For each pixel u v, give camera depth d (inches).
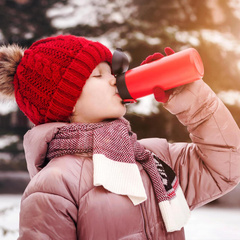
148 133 165.8
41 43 51.2
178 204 46.1
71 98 46.6
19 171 295.7
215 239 157.6
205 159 48.9
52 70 47.3
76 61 46.5
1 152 242.4
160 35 178.2
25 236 38.6
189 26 198.1
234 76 180.9
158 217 44.6
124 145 43.1
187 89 44.8
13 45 53.8
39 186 40.4
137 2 203.0
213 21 203.9
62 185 40.1
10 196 258.5
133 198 41.3
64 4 215.9
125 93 45.3
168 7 198.5
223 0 203.3
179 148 53.5
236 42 191.2
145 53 170.7
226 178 48.8
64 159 43.0
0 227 123.5
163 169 48.1
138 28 189.0
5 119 241.3
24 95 49.9
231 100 174.1
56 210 38.9
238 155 47.7
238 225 184.7
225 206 241.1
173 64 41.6
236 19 206.4
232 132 46.8
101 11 203.3
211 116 46.1
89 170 42.1
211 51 180.2
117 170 41.2
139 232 41.5
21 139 239.5
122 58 45.7
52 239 38.2
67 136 44.1
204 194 50.1
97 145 41.9
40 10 222.4
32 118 51.0
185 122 47.4
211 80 178.5
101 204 39.8
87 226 39.1
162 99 43.3
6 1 227.6
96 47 47.6
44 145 45.3
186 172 51.0
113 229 39.5
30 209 39.5
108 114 46.6
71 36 49.3
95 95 46.4
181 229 47.4
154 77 42.9
